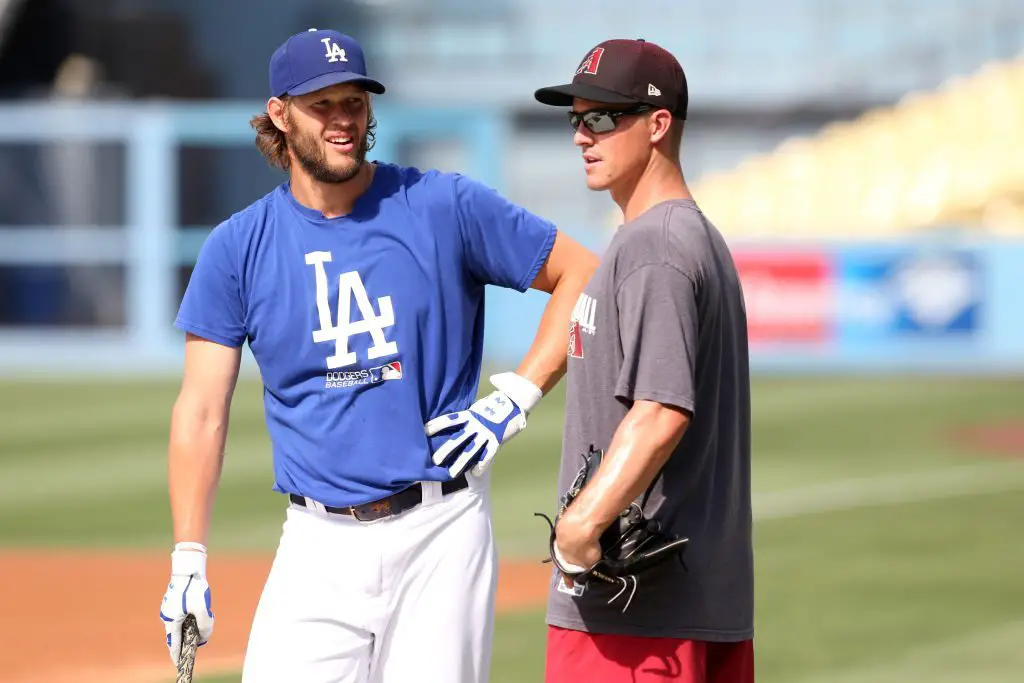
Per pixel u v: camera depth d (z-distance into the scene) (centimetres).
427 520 1383
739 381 1312
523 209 1443
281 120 1382
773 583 3020
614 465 1193
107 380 6944
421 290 1396
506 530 3556
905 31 11206
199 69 10294
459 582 1387
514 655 2420
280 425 1412
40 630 2656
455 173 1445
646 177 1302
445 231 1414
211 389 1419
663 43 11262
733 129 11319
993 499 3994
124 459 4684
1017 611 2759
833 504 3928
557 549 1212
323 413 1382
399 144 7900
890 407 5853
